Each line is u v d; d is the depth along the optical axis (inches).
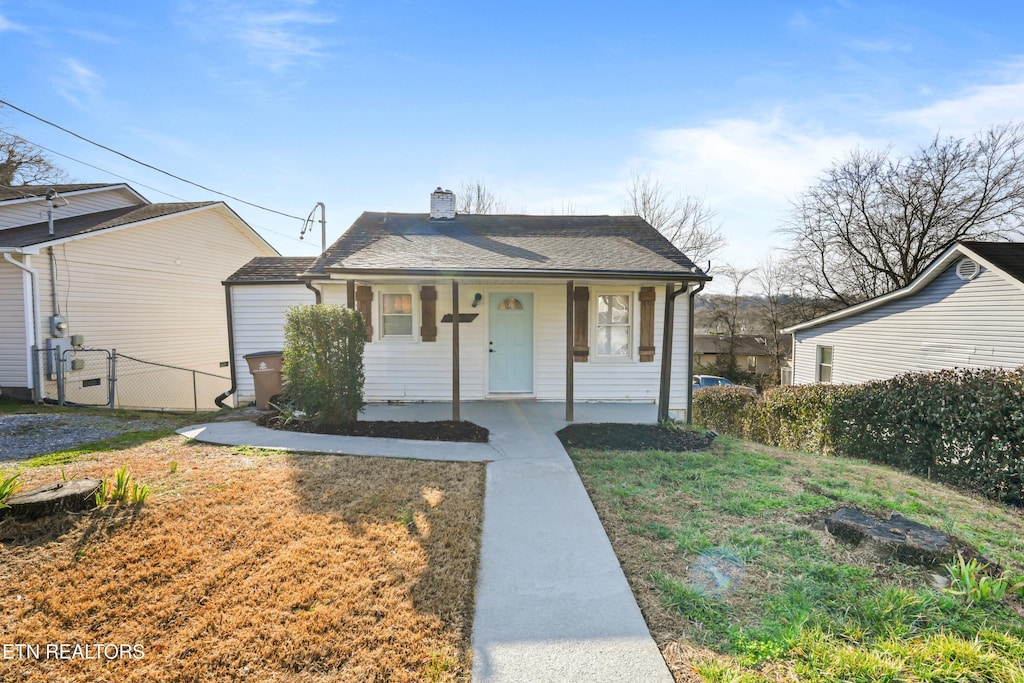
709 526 150.6
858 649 94.7
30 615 102.1
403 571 121.2
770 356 1174.3
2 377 380.8
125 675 86.0
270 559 125.2
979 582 113.0
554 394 359.6
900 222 792.3
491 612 107.0
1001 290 398.9
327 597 109.3
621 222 424.8
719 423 471.8
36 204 487.2
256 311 386.9
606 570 125.0
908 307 502.9
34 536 132.2
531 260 305.3
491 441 247.6
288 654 91.7
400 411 321.4
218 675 86.4
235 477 184.9
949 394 230.5
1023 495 194.7
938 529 145.4
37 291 382.6
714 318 1269.7
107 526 139.5
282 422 278.1
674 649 95.9
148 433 258.1
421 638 97.1
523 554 132.9
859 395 287.3
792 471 210.2
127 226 459.2
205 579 115.3
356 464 204.1
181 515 149.2
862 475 209.8
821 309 954.7
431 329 350.9
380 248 325.1
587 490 181.2
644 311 356.8
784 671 89.4
